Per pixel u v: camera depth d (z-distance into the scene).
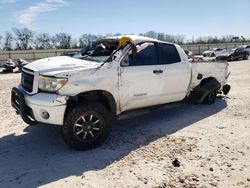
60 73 4.14
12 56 35.56
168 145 4.60
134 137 4.98
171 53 5.72
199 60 6.86
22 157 4.21
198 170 3.76
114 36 5.83
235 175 3.64
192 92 6.99
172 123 5.76
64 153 4.33
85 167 3.88
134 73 4.91
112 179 3.56
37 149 4.50
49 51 38.41
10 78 14.76
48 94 4.14
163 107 5.80
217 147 4.50
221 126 5.56
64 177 3.62
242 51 27.77
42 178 3.60
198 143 4.67
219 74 7.32
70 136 4.22
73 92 4.18
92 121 4.41
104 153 4.32
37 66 4.52
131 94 4.96
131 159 4.11
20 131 5.33
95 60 4.93
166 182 3.47
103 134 4.55
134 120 5.96
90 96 4.63
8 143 4.75
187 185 3.40
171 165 3.90
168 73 5.50
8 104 7.44
